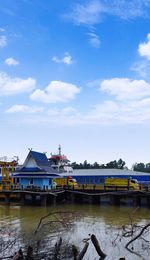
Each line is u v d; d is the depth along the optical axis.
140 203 57.44
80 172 89.56
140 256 24.19
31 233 31.25
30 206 56.38
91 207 55.66
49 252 24.23
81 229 34.28
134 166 156.62
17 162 72.81
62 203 61.59
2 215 45.56
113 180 64.94
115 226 36.31
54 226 34.81
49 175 65.25
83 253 20.23
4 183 64.88
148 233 31.62
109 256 24.08
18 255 20.25
